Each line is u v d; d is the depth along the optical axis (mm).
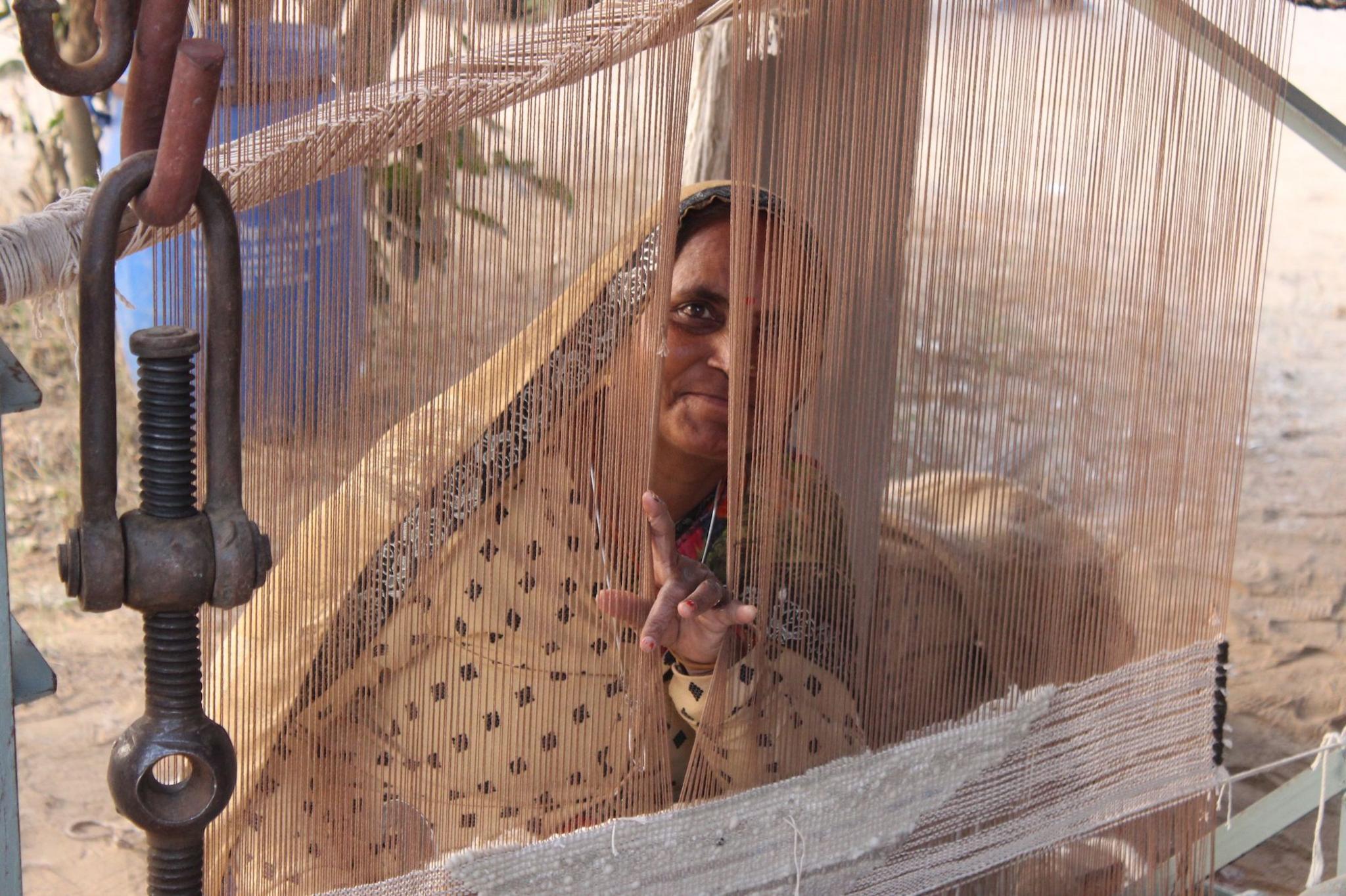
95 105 3084
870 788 1336
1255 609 3727
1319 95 7824
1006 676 1420
